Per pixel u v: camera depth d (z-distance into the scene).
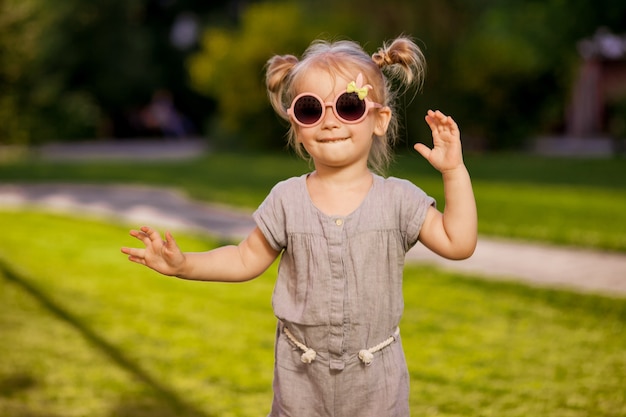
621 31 19.50
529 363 4.36
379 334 2.31
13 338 4.86
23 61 17.06
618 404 3.70
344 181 2.34
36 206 12.25
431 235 2.32
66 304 5.80
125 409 3.66
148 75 32.50
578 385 3.98
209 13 33.09
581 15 19.02
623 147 19.89
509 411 3.62
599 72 29.73
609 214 9.72
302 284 2.31
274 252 2.44
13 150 23.66
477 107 20.92
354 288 2.27
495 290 6.10
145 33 32.50
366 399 2.32
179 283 6.57
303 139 2.31
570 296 5.85
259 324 5.24
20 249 8.16
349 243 2.27
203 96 34.50
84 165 19.20
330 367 2.29
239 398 3.81
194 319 5.37
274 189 2.42
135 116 34.09
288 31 21.17
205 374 4.18
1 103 17.27
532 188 12.68
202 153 23.62
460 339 4.84
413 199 2.31
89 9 30.41
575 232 8.34
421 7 20.25
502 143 21.52
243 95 21.67
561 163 17.22
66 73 30.39
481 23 21.67
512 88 20.88
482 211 10.09
